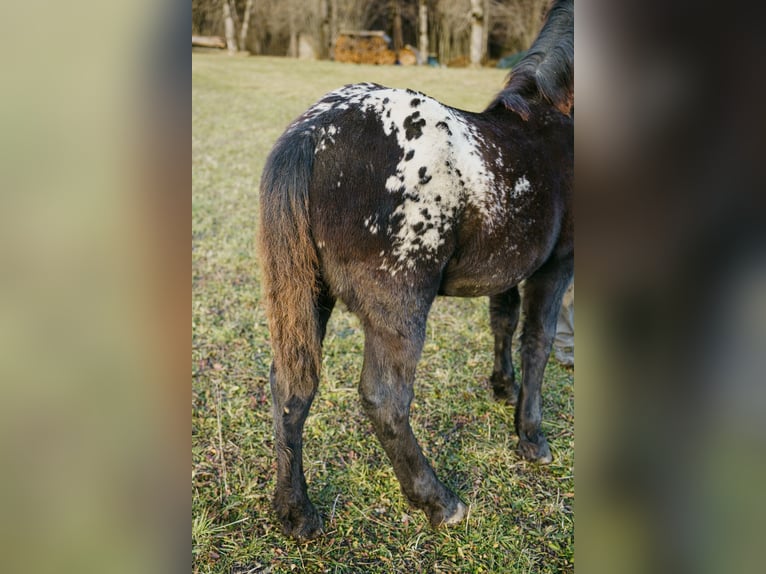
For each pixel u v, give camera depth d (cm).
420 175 191
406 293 200
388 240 192
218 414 273
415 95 196
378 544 215
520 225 220
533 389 258
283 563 205
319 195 186
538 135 231
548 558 212
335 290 199
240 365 316
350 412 283
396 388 204
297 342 193
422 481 217
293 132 189
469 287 229
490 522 227
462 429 279
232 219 504
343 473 247
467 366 328
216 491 234
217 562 203
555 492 244
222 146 705
